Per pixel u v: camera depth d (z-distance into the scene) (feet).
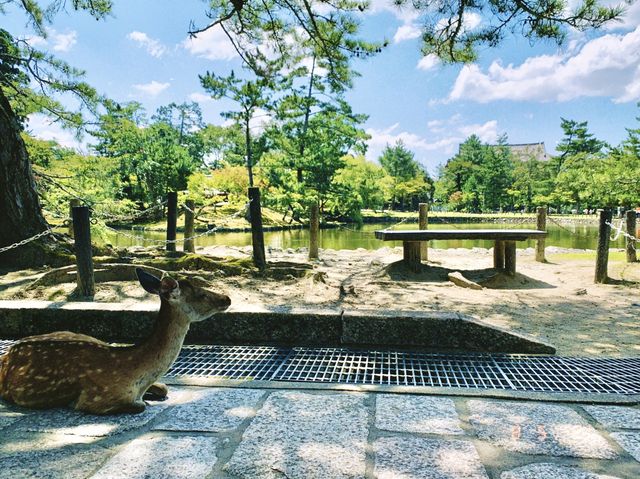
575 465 7.71
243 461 7.76
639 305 21.88
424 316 15.42
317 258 38.45
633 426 9.30
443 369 13.60
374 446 8.34
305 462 7.73
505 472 7.46
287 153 108.37
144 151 125.90
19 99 41.65
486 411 10.06
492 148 231.30
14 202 29.17
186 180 125.39
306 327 15.80
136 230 87.71
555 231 86.07
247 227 91.40
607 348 15.48
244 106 94.02
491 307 21.29
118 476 7.25
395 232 28.96
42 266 28.12
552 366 13.61
